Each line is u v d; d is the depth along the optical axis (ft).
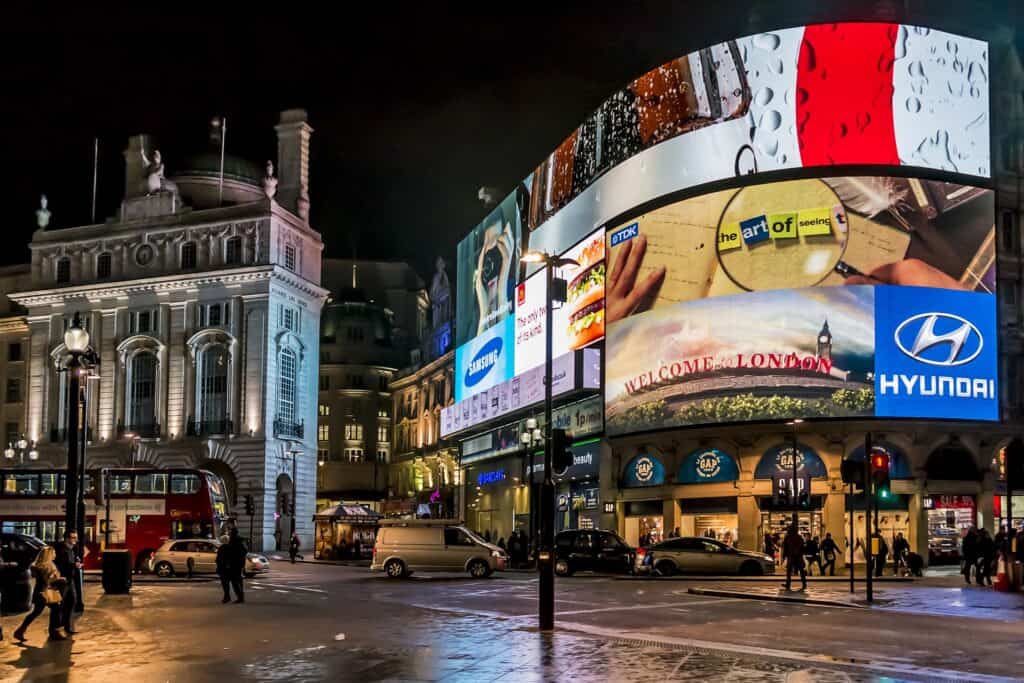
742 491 156.04
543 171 210.59
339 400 406.21
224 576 93.56
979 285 153.07
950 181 153.79
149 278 284.41
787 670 49.73
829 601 90.38
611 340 177.78
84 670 50.67
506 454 224.53
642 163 173.68
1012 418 155.12
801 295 152.56
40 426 292.61
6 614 81.00
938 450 151.12
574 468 193.16
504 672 49.11
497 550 138.31
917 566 134.21
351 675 48.32
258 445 270.26
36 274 299.99
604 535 142.51
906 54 155.74
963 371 150.61
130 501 161.89
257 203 280.51
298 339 288.92
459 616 78.74
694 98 166.50
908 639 63.26
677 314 164.14
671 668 50.39
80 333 80.18
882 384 147.95
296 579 138.00
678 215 166.09
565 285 77.15
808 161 154.92
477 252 247.09
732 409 155.53
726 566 132.16
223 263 281.54
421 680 46.73
